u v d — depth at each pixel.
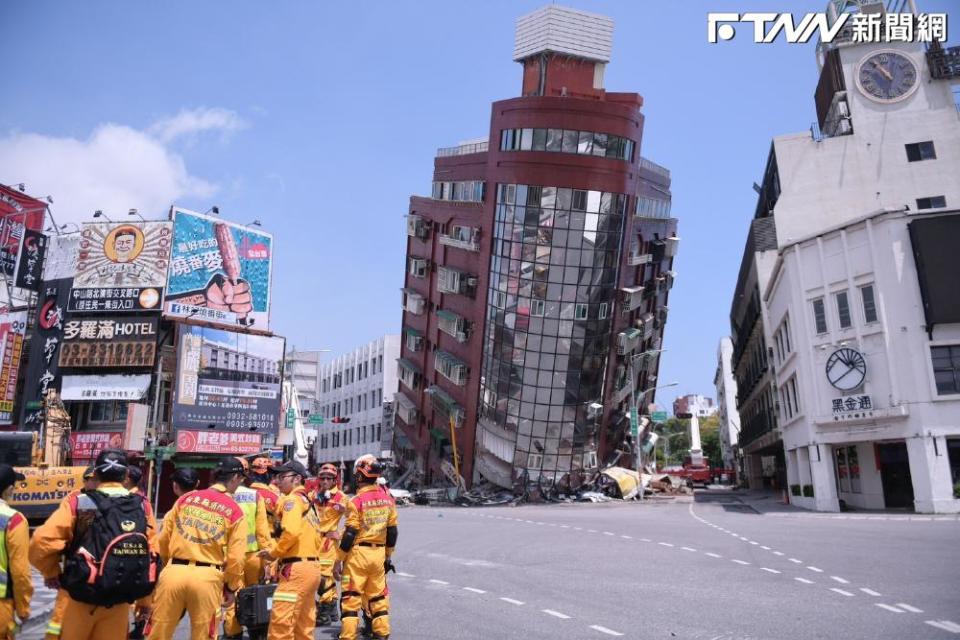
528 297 48.69
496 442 51.16
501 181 48.56
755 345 52.00
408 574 13.48
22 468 19.25
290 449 52.31
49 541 5.21
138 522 5.55
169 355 36.31
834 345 29.45
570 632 8.40
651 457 70.19
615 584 11.70
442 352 57.50
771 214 47.28
